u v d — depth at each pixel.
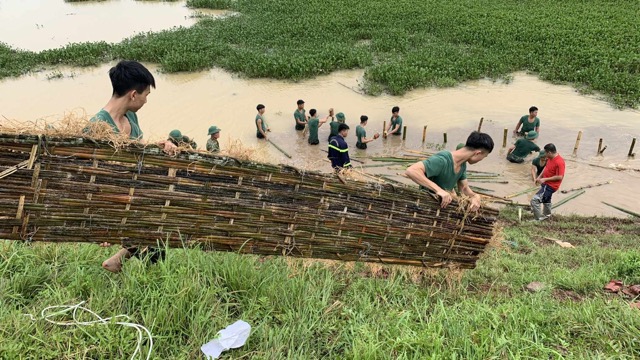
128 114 3.32
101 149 2.73
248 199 3.17
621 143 11.73
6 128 2.55
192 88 14.80
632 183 10.12
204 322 2.93
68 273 3.37
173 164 2.90
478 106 13.93
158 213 2.98
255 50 17.81
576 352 3.07
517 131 12.12
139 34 19.72
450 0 26.84
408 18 22.73
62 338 2.66
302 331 3.04
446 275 4.23
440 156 3.94
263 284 3.43
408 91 14.99
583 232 8.14
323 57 16.67
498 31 19.94
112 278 3.30
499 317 3.41
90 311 2.82
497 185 10.23
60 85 14.62
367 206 3.55
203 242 3.21
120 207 2.88
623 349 3.11
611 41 18.05
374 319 3.36
